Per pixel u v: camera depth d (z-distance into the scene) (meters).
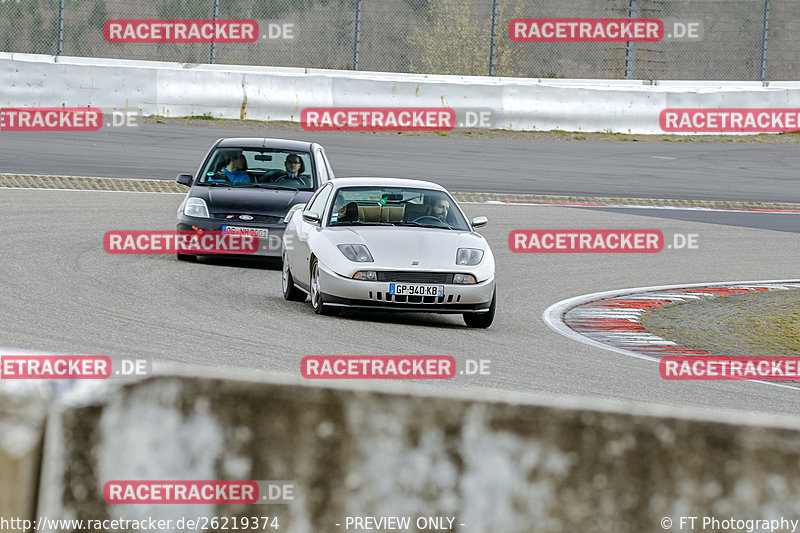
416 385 7.31
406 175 72.19
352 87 91.50
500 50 122.19
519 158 83.38
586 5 127.56
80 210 55.91
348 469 7.09
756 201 74.12
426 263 33.38
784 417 6.93
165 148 76.81
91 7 97.25
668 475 6.80
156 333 28.47
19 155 71.12
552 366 27.61
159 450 7.17
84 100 83.88
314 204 39.12
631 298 42.44
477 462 7.01
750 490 6.72
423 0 121.12
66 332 27.50
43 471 7.02
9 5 93.56
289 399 7.14
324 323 32.34
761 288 46.34
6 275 37.03
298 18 108.31
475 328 33.97
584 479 6.89
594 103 96.75
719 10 117.38
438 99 93.12
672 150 91.94
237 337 28.77
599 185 75.25
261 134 84.31
